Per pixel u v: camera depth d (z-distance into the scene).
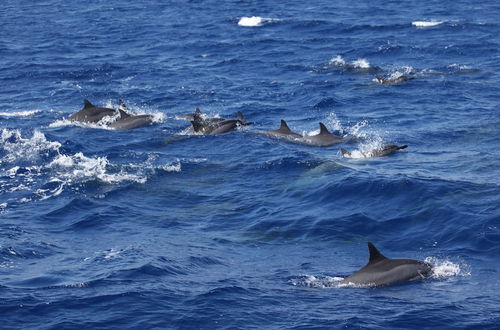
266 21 73.69
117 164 32.47
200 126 37.62
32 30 72.50
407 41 61.97
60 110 43.88
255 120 41.00
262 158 32.72
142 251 23.41
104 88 49.59
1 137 36.81
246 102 44.88
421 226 24.86
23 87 50.41
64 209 27.31
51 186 29.70
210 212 27.19
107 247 23.95
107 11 83.62
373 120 39.81
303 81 49.97
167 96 46.97
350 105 43.41
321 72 52.59
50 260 22.88
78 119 40.66
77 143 35.59
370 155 32.72
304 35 67.00
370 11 78.69
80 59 58.94
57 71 54.75
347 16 75.81
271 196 28.39
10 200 28.27
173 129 38.66
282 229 25.36
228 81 50.75
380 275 21.14
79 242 24.53
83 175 30.95
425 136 36.03
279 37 66.25
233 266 22.47
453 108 41.78
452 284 20.78
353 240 24.38
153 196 28.80
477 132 36.44
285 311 19.31
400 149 33.69
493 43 59.88
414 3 83.06
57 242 24.50
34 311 19.17
